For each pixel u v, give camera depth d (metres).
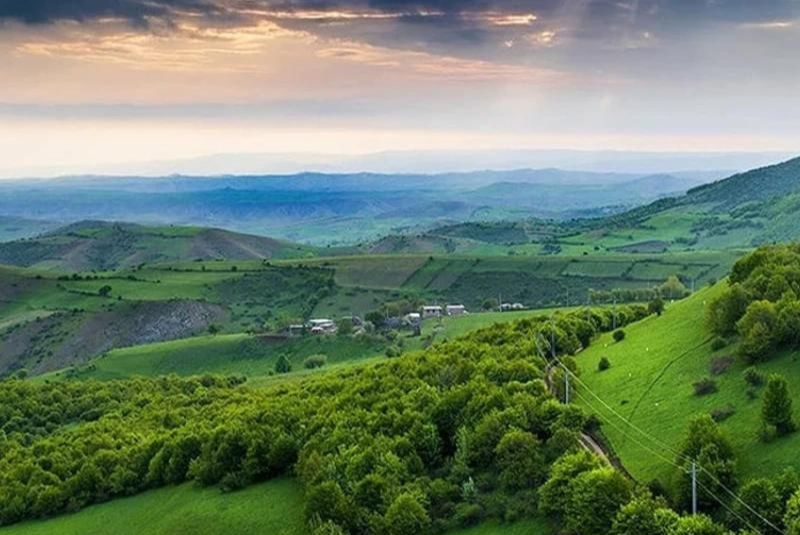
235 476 129.50
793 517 69.00
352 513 101.44
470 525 93.00
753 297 115.25
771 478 77.94
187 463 141.50
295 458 128.12
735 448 85.62
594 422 107.62
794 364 97.25
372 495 102.19
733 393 98.19
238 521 116.81
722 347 113.81
